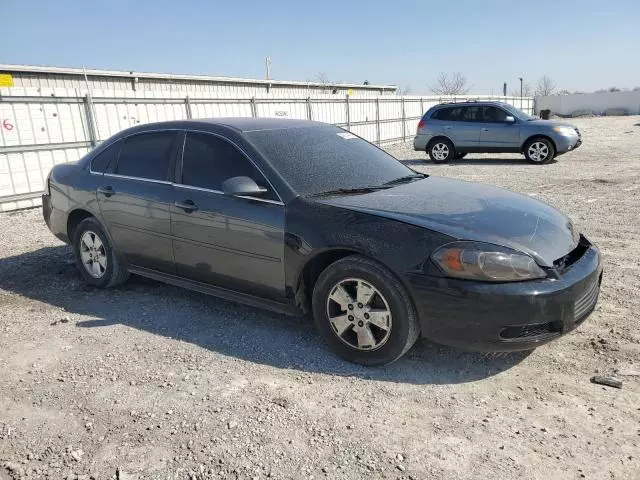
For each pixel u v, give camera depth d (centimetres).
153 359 381
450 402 315
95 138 1238
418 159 1823
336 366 362
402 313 335
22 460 276
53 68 1978
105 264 519
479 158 1762
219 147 427
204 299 496
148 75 2359
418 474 255
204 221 416
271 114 1803
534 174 1291
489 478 252
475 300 316
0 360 389
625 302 453
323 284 363
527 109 4438
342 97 2194
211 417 306
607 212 820
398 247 333
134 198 467
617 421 291
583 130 2997
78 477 262
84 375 362
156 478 259
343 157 447
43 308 490
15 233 840
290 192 384
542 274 323
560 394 319
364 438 283
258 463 267
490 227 343
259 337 411
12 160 1079
